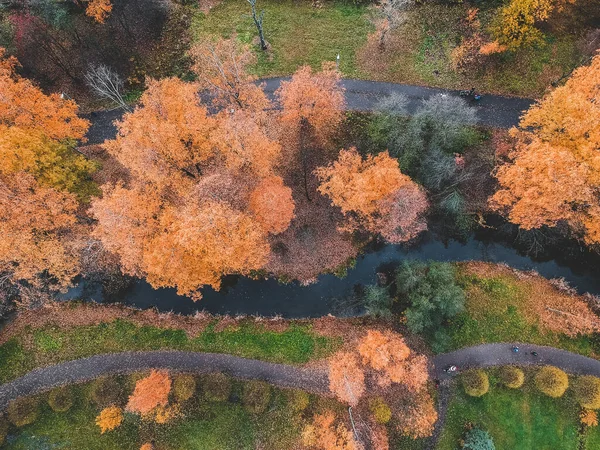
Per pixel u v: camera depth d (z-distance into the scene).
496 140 51.25
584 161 37.50
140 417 44.94
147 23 57.16
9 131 36.94
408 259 50.22
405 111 46.94
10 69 45.09
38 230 41.50
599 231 39.06
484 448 41.88
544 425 44.25
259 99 43.19
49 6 49.97
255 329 48.31
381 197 39.53
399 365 39.53
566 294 48.59
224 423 44.84
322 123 44.19
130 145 37.25
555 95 39.44
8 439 44.69
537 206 39.75
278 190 40.31
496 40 51.00
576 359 46.16
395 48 55.69
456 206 47.44
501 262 50.38
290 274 49.91
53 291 49.72
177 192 40.22
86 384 46.59
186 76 55.69
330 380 43.00
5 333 48.22
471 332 47.12
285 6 58.16
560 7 50.62
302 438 43.91
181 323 48.75
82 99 54.88
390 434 44.06
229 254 36.03
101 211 35.41
